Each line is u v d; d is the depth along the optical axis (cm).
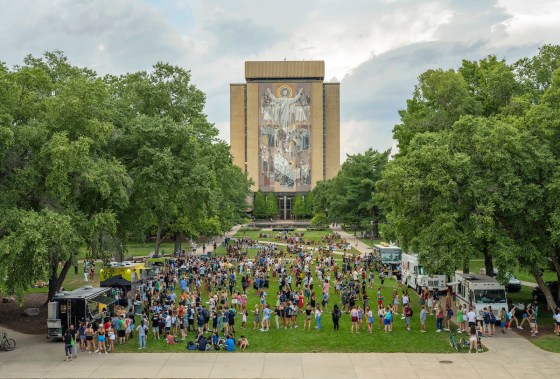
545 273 6475
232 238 12538
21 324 3944
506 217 3794
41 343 3438
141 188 4206
